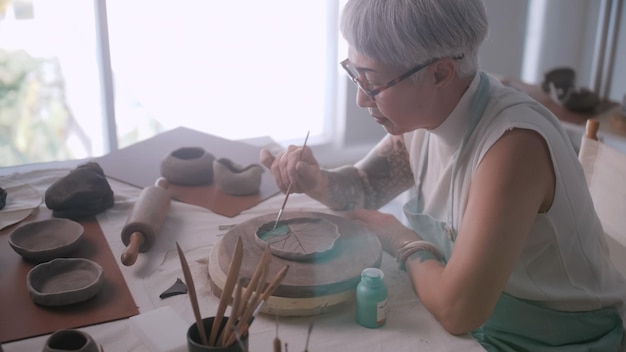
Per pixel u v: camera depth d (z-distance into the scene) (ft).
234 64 8.99
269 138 6.29
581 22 10.94
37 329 3.13
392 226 4.05
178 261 3.89
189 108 9.04
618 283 4.09
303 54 9.23
